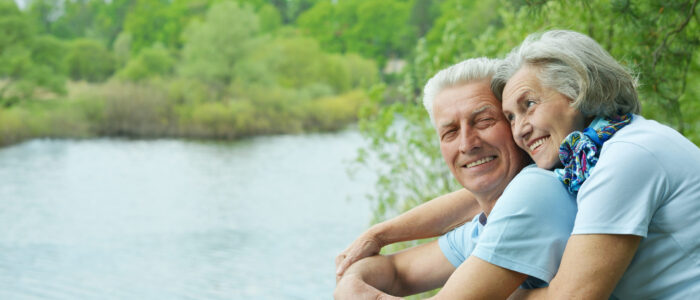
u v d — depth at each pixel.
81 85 41.62
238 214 15.48
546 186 1.26
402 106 5.86
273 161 25.61
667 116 3.00
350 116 42.81
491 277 1.25
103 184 20.22
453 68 1.47
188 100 37.56
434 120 1.49
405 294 1.67
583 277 1.15
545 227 1.24
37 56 37.91
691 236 1.16
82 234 13.51
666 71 3.08
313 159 26.06
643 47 3.07
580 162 1.23
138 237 13.20
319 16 70.75
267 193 18.28
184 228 14.04
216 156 27.34
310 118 40.25
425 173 5.69
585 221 1.17
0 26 36.22
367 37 68.69
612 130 1.23
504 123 1.41
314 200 16.89
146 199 17.70
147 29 64.75
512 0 3.47
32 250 12.05
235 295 9.20
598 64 1.26
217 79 40.56
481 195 1.46
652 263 1.19
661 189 1.15
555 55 1.27
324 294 9.20
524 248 1.24
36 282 9.93
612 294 1.26
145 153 28.33
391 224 1.68
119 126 35.47
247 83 40.22
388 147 6.22
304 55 49.69
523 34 4.62
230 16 42.41
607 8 3.39
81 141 32.88
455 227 1.68
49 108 34.19
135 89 36.94
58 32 69.25
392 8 68.38
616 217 1.15
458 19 5.81
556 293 1.18
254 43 43.03
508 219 1.25
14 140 31.50
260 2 77.25
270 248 12.02
